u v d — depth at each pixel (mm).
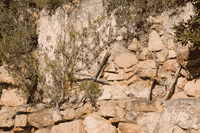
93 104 3525
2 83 4055
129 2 3574
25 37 4133
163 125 2781
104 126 3158
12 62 3982
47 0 4137
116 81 3559
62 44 3865
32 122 3709
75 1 4000
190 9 3006
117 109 3223
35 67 4031
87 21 3830
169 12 3262
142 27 3516
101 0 3791
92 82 3605
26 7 4281
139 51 3525
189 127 2609
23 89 3891
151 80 3258
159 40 3324
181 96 3021
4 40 4066
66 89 3762
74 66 3838
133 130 3010
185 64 3012
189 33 2445
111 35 3682
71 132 3309
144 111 2979
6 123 3752
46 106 3770
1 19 4258
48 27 4090
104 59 3637
